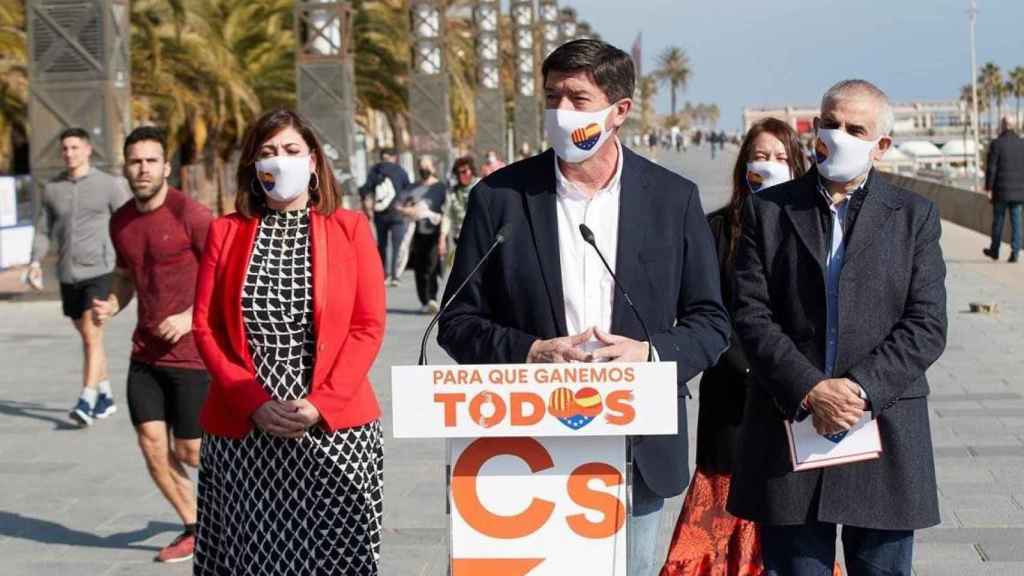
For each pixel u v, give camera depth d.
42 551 6.55
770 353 4.08
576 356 3.64
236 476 4.47
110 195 9.49
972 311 15.16
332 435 4.43
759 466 4.19
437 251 16.22
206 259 4.53
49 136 18.06
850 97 4.07
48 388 11.28
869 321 4.09
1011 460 7.93
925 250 4.13
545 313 3.87
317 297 4.43
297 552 4.45
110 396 10.04
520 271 3.90
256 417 4.35
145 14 27.83
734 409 4.87
